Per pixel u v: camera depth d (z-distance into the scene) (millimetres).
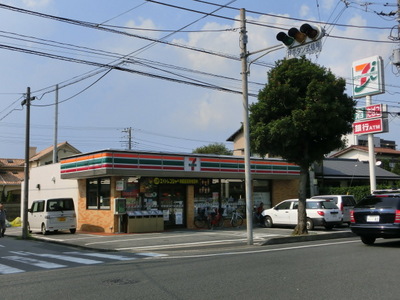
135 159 20719
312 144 17719
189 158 22531
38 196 29312
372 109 25938
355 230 13648
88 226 23203
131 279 8297
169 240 17344
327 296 6551
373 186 25781
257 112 16922
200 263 10219
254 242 15766
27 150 21562
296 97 16297
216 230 22094
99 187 22656
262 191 27016
